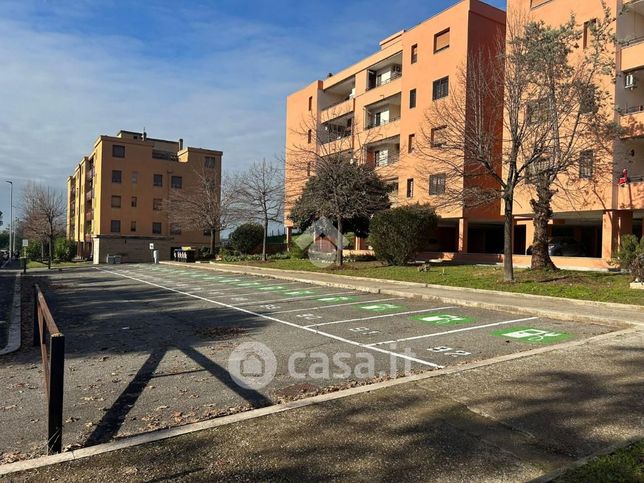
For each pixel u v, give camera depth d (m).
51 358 3.91
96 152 58.22
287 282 19.91
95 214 58.09
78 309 12.91
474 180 21.84
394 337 8.56
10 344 8.34
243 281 20.97
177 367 6.67
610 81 18.88
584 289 13.26
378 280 18.64
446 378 5.69
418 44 29.17
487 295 13.87
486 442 4.00
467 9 25.62
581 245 24.73
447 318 10.56
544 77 15.32
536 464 3.62
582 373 5.86
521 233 32.88
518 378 5.67
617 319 9.45
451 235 33.53
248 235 38.22
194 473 3.50
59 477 3.46
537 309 10.89
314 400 4.97
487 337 8.49
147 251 57.19
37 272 32.84
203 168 53.72
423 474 3.48
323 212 24.30
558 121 15.92
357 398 5.03
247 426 4.33
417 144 22.98
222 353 7.47
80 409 5.05
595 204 19.66
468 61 20.47
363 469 3.56
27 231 64.75
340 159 23.98
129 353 7.58
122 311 12.38
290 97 44.72
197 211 43.34
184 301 14.30
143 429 4.48
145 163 57.53
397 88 32.03
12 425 4.65
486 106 18.88
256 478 3.44
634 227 27.45
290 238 39.78
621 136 18.16
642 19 19.98
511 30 18.17
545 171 15.71
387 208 25.47
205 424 4.37
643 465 3.43
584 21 19.70
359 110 36.44
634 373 5.86
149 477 3.46
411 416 4.54
